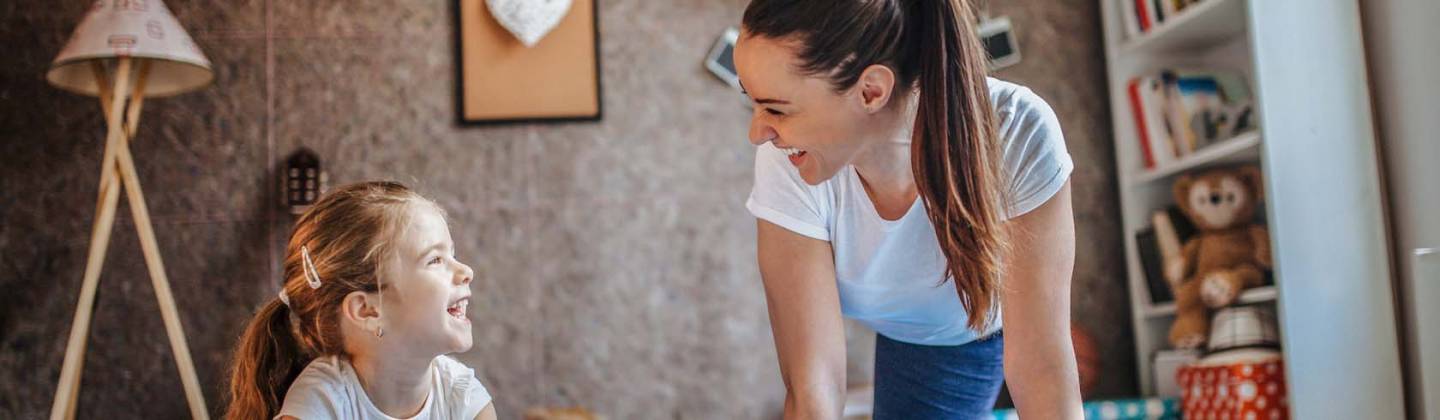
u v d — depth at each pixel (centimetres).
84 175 339
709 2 360
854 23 122
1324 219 274
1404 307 277
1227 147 301
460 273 152
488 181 349
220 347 339
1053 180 140
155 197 340
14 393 334
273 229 343
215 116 344
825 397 156
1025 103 141
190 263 340
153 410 337
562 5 347
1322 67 278
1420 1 267
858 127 128
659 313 352
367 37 349
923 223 152
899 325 178
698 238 354
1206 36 340
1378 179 277
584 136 353
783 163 155
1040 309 141
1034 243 141
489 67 350
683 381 351
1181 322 324
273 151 344
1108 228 363
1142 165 356
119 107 301
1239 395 290
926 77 128
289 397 143
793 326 159
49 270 337
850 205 154
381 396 151
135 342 338
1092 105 365
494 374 345
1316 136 276
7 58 339
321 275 146
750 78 125
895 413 189
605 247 351
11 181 337
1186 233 336
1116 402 322
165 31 302
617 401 348
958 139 129
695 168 355
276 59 346
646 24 357
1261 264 313
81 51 293
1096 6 369
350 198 151
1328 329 272
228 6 346
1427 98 266
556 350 348
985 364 183
